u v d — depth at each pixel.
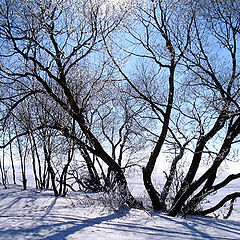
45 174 18.69
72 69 11.08
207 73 9.80
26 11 9.36
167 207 11.56
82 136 12.62
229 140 9.09
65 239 5.98
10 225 7.23
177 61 10.63
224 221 9.13
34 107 14.25
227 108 9.46
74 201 11.57
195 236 6.66
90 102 11.94
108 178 12.33
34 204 10.73
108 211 9.49
